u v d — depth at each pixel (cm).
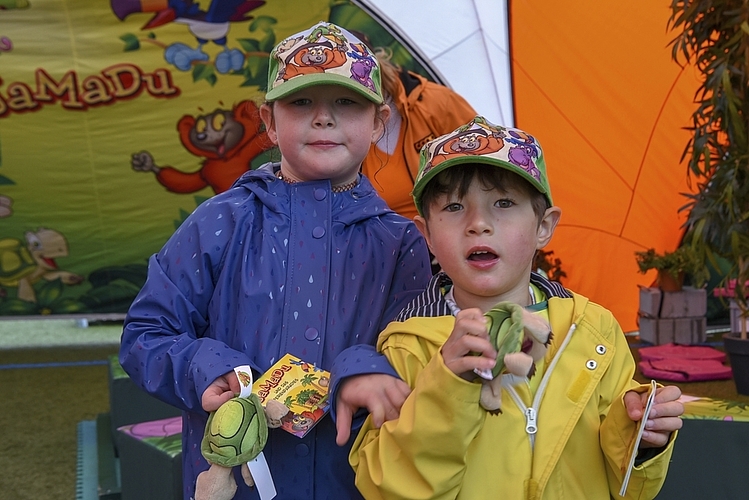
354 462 97
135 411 267
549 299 106
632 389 93
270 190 117
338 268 113
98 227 475
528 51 444
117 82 448
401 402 92
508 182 98
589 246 486
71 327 585
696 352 413
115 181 466
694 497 179
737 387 341
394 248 117
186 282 111
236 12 447
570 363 100
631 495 95
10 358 469
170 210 479
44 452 285
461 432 83
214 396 96
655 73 451
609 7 436
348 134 112
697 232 329
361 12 439
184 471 114
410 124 402
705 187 340
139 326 108
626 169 472
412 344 98
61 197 464
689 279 507
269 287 110
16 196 459
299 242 113
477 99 448
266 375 102
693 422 179
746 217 307
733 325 423
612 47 446
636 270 495
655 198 481
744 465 176
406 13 434
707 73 333
